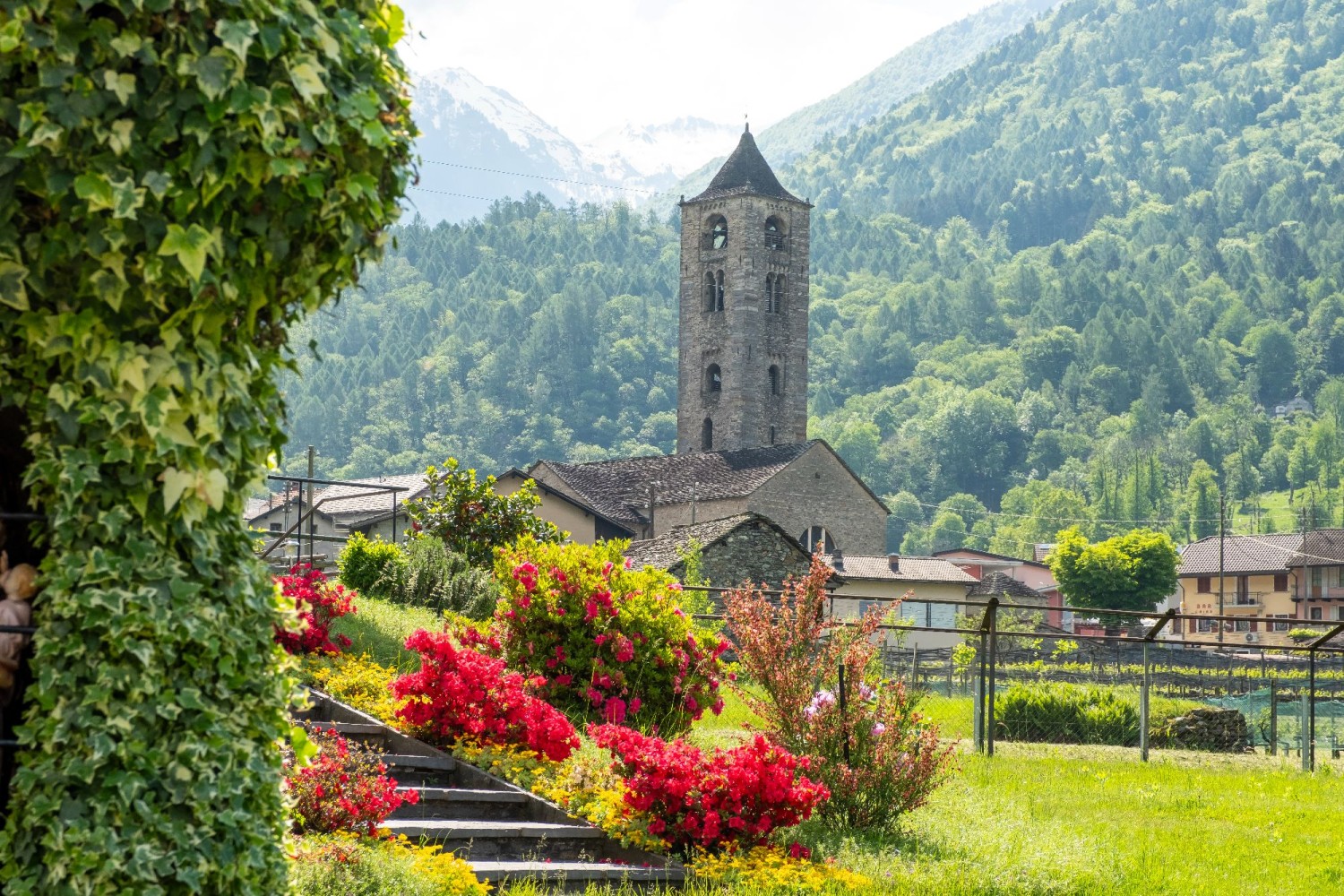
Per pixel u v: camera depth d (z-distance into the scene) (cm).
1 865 639
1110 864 1412
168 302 639
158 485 641
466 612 2506
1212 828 1766
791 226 10781
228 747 657
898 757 1522
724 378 10569
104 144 612
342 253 677
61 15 600
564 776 1382
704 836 1256
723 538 4709
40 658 635
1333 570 12706
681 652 1981
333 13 671
